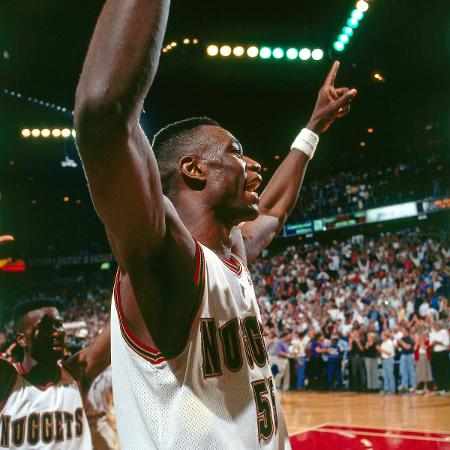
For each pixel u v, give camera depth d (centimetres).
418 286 1442
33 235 3303
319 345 1405
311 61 1023
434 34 1336
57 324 281
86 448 275
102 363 288
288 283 1991
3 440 263
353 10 934
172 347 109
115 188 94
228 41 1075
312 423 894
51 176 3066
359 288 1608
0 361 274
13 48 1592
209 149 135
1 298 3102
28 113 1744
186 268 110
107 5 94
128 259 105
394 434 762
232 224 138
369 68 1050
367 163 2494
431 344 1184
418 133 2280
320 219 2291
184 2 1141
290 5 1100
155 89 1844
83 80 90
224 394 111
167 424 107
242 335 119
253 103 2066
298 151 218
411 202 2005
